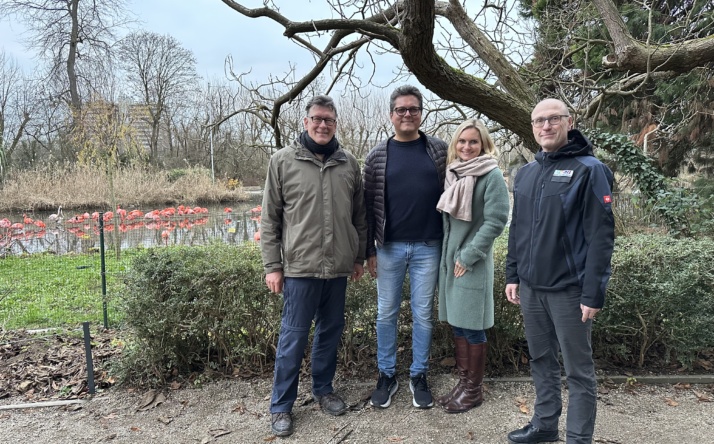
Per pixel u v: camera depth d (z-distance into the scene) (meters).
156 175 20.12
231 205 20.22
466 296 2.72
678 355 3.26
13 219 14.73
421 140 2.92
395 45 4.27
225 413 2.89
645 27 7.95
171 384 3.25
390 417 2.80
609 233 2.09
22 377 3.44
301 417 2.83
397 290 2.93
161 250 3.39
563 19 6.23
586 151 2.22
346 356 3.43
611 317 3.24
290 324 2.73
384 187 2.84
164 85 29.47
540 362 2.46
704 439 2.50
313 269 2.66
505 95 4.48
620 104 8.75
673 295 3.10
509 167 9.08
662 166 8.30
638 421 2.70
